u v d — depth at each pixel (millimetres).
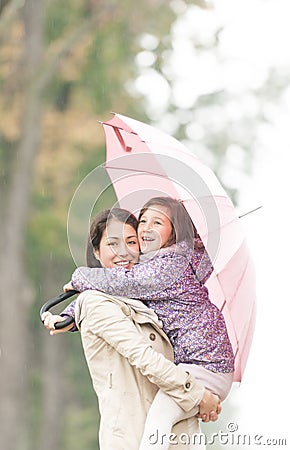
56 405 42438
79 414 40969
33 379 42000
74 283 9547
